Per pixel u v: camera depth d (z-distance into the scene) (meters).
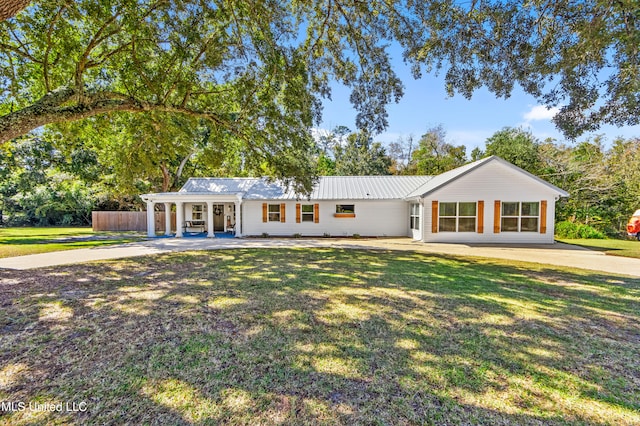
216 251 11.37
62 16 8.14
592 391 2.64
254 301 5.08
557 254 11.09
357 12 7.93
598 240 16.69
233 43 8.31
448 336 3.74
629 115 6.02
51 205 27.09
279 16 7.77
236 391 2.58
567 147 25.09
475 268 8.18
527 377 2.85
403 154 41.28
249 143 11.35
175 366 2.99
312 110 9.66
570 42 5.99
